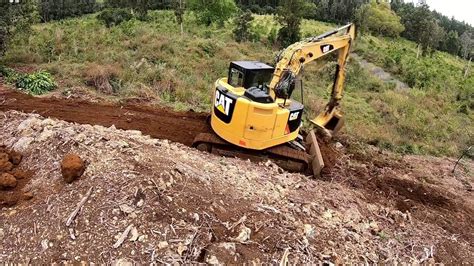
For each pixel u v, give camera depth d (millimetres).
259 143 8633
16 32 15617
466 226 8898
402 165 12062
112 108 11406
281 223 6320
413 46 48594
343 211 7520
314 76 21656
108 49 18125
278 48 27766
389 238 7207
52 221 5488
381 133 14383
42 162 6512
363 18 43938
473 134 16922
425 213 9047
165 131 10312
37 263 5055
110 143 6887
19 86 12234
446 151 14391
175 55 18953
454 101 23906
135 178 6043
